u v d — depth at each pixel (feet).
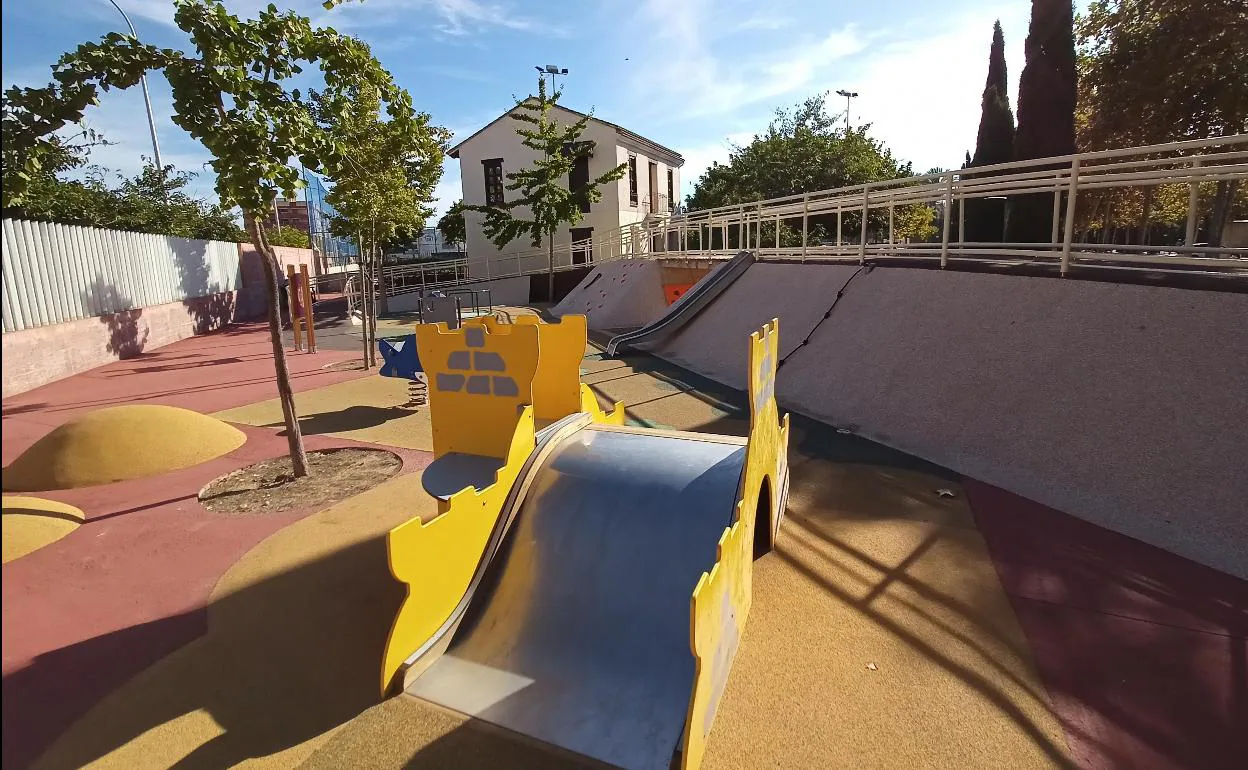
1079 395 22.26
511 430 18.16
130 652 14.26
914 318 31.24
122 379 45.16
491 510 15.38
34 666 13.83
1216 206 56.49
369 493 22.95
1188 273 23.57
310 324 56.24
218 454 27.78
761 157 116.98
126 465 25.23
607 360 47.50
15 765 11.28
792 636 14.15
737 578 13.15
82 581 17.38
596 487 16.11
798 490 21.75
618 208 105.60
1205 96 53.52
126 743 11.69
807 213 47.21
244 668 13.64
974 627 14.33
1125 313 23.25
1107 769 10.67
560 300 96.99
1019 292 27.61
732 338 43.55
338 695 12.78
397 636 12.78
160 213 87.45
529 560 15.20
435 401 19.01
